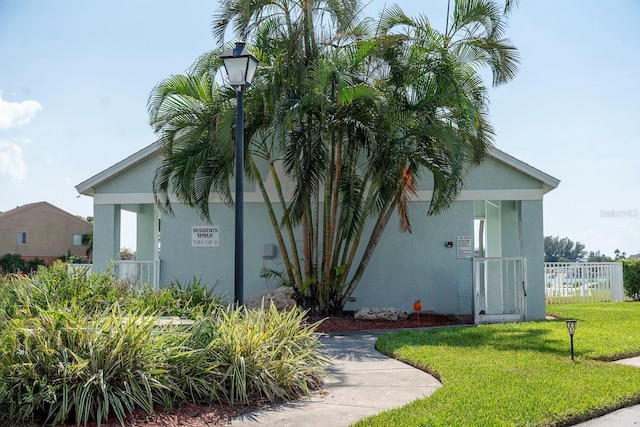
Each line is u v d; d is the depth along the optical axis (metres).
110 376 6.66
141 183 16.58
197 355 7.41
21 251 52.97
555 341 11.62
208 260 16.66
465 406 6.92
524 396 7.37
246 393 7.37
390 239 16.62
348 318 15.23
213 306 11.08
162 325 8.11
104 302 9.99
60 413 6.27
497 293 18.12
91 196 17.09
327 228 14.91
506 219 17.92
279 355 8.05
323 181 14.72
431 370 9.07
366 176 14.31
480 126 14.54
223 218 16.69
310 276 15.12
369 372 9.27
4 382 6.34
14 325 7.08
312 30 14.21
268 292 15.15
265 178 16.69
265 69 13.96
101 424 6.31
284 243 16.22
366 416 6.78
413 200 16.59
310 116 13.62
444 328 14.14
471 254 16.52
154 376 6.93
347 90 13.08
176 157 14.45
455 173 13.44
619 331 13.14
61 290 9.87
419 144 14.36
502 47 14.54
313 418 6.73
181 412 6.83
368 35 14.75
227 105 14.28
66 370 6.43
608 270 23.02
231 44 14.52
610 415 7.03
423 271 16.55
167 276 16.64
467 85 14.59
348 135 14.11
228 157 13.55
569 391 7.61
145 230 19.84
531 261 16.27
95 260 16.50
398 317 15.48
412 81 14.29
